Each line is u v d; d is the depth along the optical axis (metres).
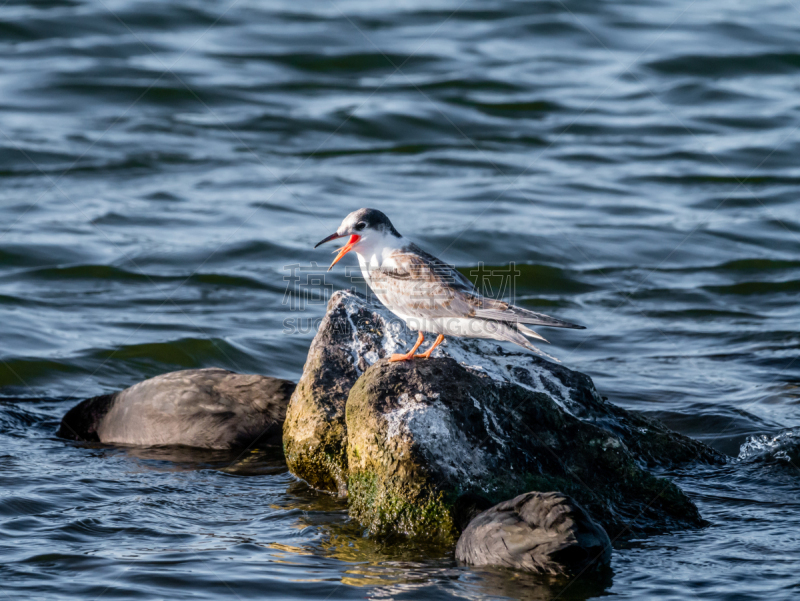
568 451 8.86
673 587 7.20
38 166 23.95
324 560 7.75
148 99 29.19
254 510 8.98
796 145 25.98
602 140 27.19
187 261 18.61
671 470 10.16
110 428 11.51
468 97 30.06
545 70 32.38
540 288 17.95
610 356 14.62
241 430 11.10
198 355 14.64
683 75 31.77
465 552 7.66
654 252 19.62
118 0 36.03
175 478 9.94
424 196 22.84
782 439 10.84
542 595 7.07
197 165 24.80
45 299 16.59
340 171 24.62
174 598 6.98
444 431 8.41
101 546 7.97
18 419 12.08
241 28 35.41
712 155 25.78
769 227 20.91
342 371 9.85
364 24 36.38
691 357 14.50
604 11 37.97
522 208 22.00
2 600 6.85
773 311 16.70
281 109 28.88
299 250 19.19
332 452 9.41
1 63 30.95
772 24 35.84
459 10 37.53
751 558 7.77
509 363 10.53
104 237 19.69
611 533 8.31
